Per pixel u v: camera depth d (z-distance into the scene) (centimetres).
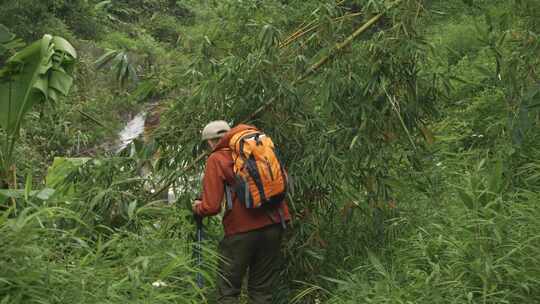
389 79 512
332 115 524
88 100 1466
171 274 468
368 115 509
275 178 476
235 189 479
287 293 528
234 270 495
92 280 394
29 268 362
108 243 438
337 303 468
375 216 536
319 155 505
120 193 532
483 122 752
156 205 567
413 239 514
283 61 538
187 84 567
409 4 507
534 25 560
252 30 554
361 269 506
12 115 609
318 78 520
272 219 489
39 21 1730
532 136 616
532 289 405
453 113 817
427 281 420
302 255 536
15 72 604
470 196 521
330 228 556
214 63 532
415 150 538
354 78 504
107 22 2248
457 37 1152
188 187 561
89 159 564
